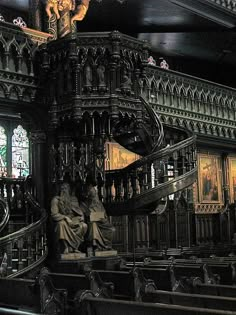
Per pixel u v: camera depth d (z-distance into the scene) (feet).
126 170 43.39
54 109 41.04
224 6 71.72
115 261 40.55
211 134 68.59
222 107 70.79
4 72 41.68
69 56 39.52
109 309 19.16
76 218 41.16
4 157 62.39
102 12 71.36
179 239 66.49
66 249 39.93
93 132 40.60
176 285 28.09
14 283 27.32
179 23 75.36
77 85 39.52
